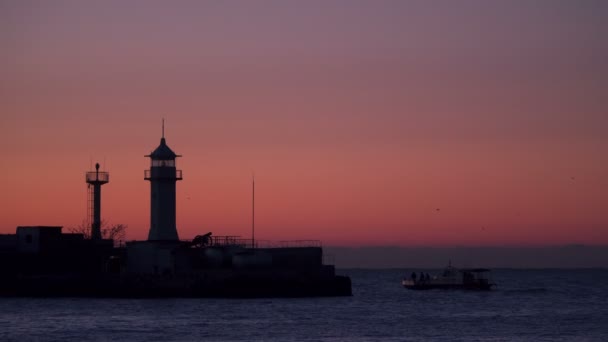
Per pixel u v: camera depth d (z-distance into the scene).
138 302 185.88
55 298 196.50
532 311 178.50
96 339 130.00
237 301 188.75
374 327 144.88
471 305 194.25
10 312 164.88
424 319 158.50
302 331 139.00
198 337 132.38
